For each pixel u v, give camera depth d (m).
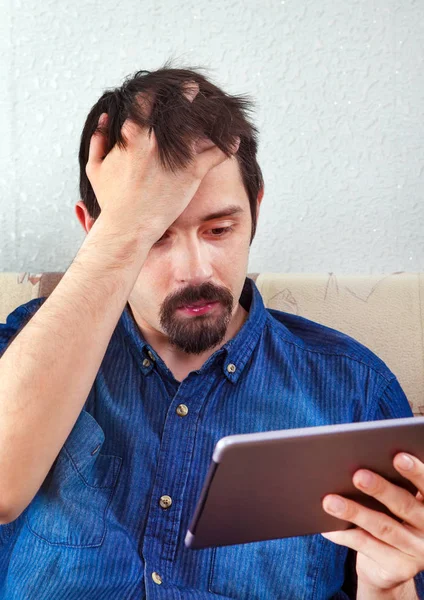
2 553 0.81
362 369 0.85
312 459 0.54
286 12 1.17
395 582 0.62
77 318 0.66
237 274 0.78
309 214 1.20
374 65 1.17
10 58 1.17
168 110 0.71
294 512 0.58
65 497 0.77
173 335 0.77
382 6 1.17
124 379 0.82
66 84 1.17
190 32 1.17
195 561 0.76
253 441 0.51
